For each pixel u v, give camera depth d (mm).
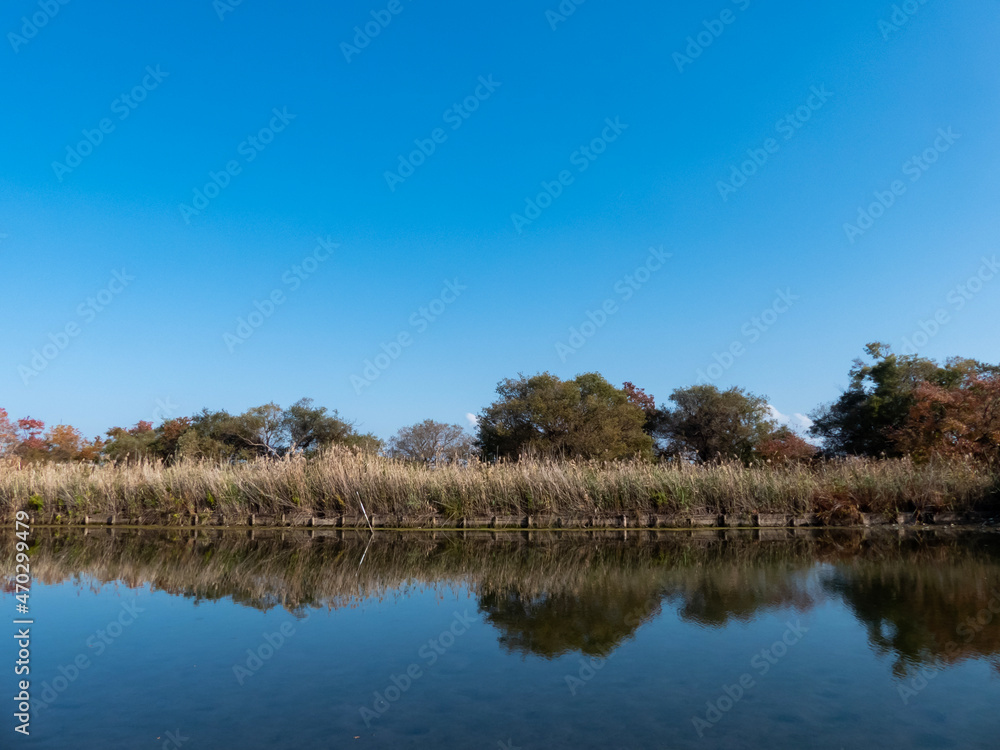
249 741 3236
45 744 3195
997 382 19391
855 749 3113
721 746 3154
